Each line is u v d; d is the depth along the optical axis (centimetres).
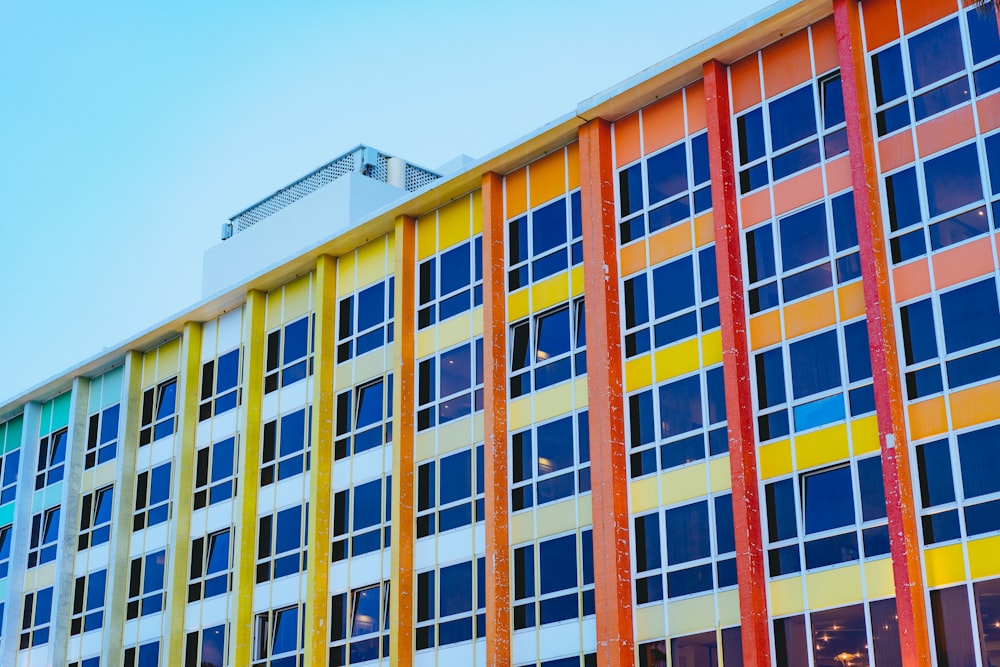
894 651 2820
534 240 3841
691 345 3372
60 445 5291
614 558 3300
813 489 3050
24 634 5091
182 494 4612
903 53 3155
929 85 3092
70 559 4994
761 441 3162
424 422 3972
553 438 3616
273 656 4134
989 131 2975
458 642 3644
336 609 4009
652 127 3625
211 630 4353
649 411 3416
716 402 3281
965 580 2747
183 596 4494
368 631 3897
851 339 3075
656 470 3353
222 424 4622
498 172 3972
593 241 3606
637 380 3462
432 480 3884
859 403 3022
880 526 2914
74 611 4903
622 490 3381
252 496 4397
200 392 4769
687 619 3180
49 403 5447
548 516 3553
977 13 3053
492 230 3894
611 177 3675
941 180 3022
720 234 3325
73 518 5059
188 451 4681
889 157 3116
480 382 3844
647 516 3334
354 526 4053
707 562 3183
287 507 4281
